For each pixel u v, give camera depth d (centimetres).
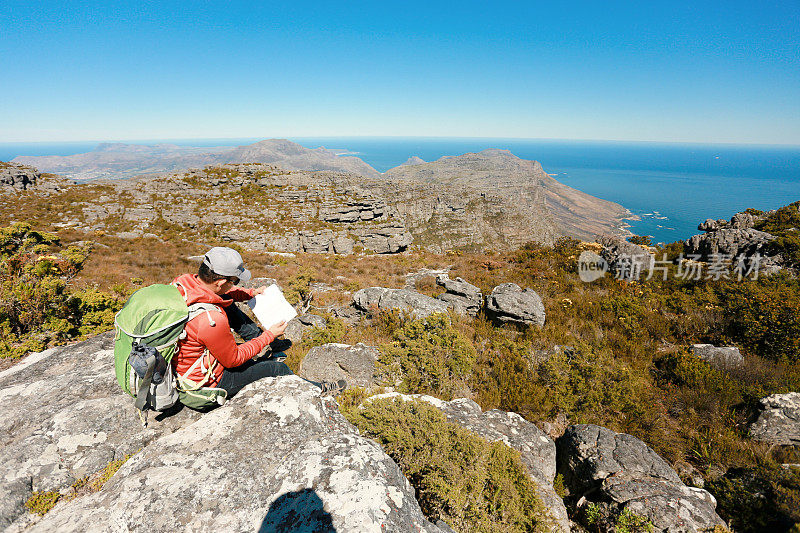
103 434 266
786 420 749
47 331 819
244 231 4944
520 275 1912
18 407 289
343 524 201
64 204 5041
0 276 976
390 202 16588
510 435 613
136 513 201
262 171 7525
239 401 287
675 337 1278
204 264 253
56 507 215
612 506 523
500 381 864
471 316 1361
